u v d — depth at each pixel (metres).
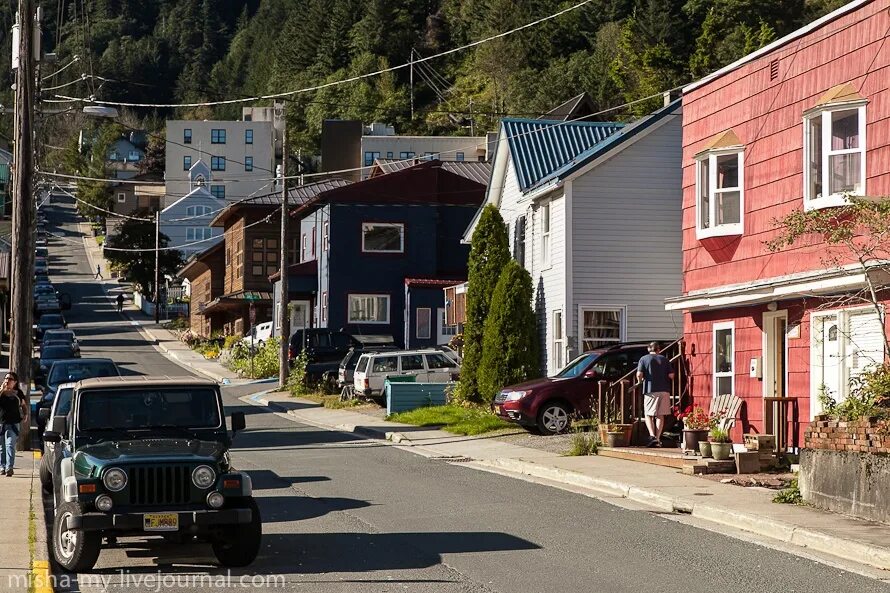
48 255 182.62
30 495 22.70
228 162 181.12
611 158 42.03
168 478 15.55
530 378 42.12
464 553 16.69
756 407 27.39
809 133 25.47
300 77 190.50
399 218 69.75
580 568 15.53
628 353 34.72
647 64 107.44
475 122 164.50
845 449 19.80
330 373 57.84
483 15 183.38
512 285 42.44
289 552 16.98
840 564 15.88
